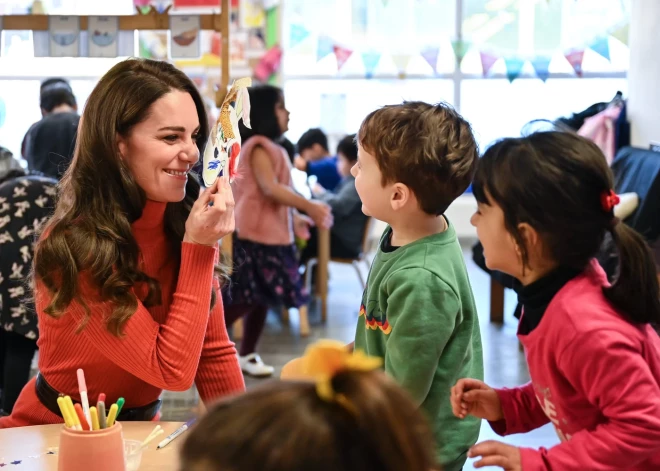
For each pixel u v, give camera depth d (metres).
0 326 2.56
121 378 1.52
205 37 6.74
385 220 1.51
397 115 1.45
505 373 3.72
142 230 1.51
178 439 1.42
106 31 2.96
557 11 6.73
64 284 1.38
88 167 1.44
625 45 6.75
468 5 6.84
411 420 0.63
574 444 1.08
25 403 1.58
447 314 1.39
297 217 4.65
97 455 1.15
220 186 1.43
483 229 1.19
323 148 5.89
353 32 6.99
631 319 1.11
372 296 1.49
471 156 1.45
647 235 4.02
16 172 2.73
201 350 1.54
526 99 6.98
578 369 1.09
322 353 0.64
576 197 1.10
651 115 5.71
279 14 6.82
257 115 3.78
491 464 1.10
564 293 1.13
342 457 0.59
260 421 0.60
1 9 6.51
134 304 1.40
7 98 6.77
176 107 1.44
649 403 1.04
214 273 1.63
